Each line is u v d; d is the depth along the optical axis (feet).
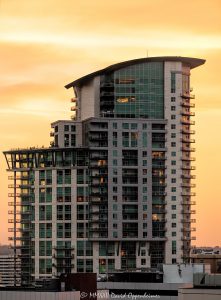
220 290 447.01
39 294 509.35
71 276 556.51
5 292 515.50
